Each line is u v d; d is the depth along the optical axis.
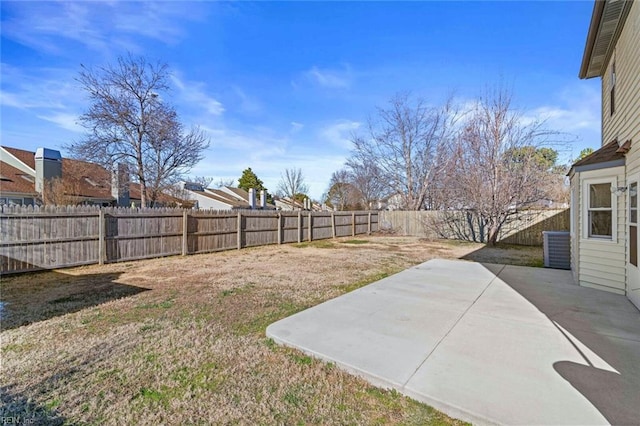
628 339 3.14
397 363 2.67
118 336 3.36
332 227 15.82
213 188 35.62
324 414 2.09
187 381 2.50
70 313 4.13
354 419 2.04
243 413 2.10
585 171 5.39
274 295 5.07
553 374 2.46
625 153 4.69
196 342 3.22
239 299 4.83
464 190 13.52
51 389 2.36
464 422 1.99
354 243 13.63
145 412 2.10
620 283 4.84
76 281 6.05
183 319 3.92
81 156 13.35
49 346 3.11
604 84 6.81
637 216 4.13
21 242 6.63
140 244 8.65
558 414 1.96
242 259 9.02
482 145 12.45
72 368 2.68
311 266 7.85
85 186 17.28
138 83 13.95
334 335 3.31
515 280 5.95
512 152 12.20
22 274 6.61
